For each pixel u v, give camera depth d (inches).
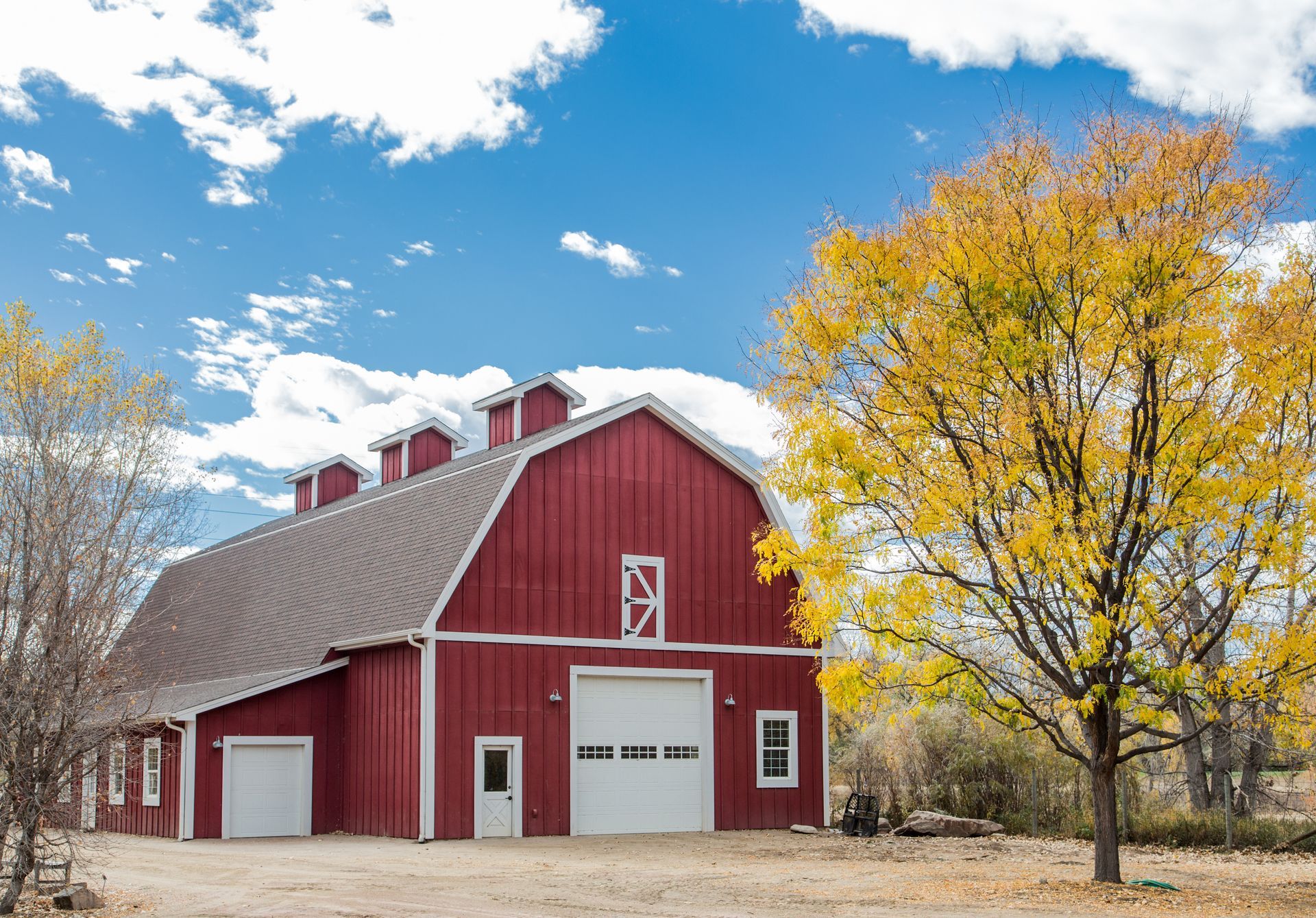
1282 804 1014.4
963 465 583.8
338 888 608.7
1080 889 594.9
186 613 1389.0
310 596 1127.6
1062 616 579.8
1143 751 598.5
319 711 1002.1
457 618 906.1
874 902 564.4
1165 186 569.0
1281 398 572.4
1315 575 545.6
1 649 528.1
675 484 1040.8
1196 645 580.4
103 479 598.2
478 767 901.8
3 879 571.8
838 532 608.4
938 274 585.6
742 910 538.9
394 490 1182.3
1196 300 567.8
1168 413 571.2
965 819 1020.5
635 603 1000.2
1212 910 537.3
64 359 615.5
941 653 682.8
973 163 607.8
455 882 633.0
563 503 974.4
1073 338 575.5
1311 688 642.8
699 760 1015.6
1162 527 563.2
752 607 1064.8
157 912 533.3
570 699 950.4
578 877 660.7
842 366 603.8
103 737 554.9
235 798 960.3
